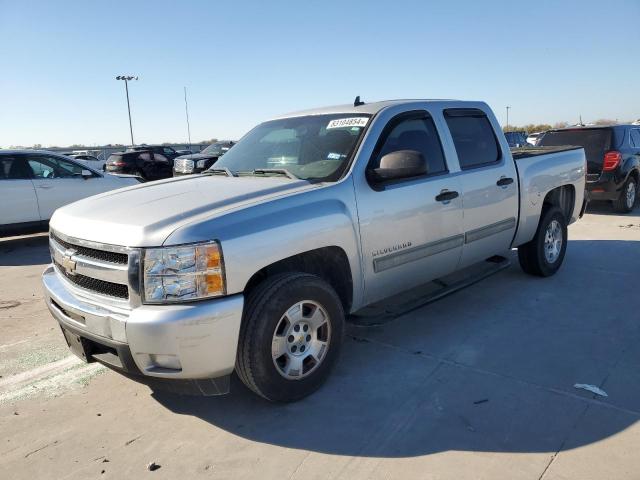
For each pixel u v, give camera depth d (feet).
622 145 33.94
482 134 16.35
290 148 13.93
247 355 10.19
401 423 10.19
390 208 12.72
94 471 9.20
